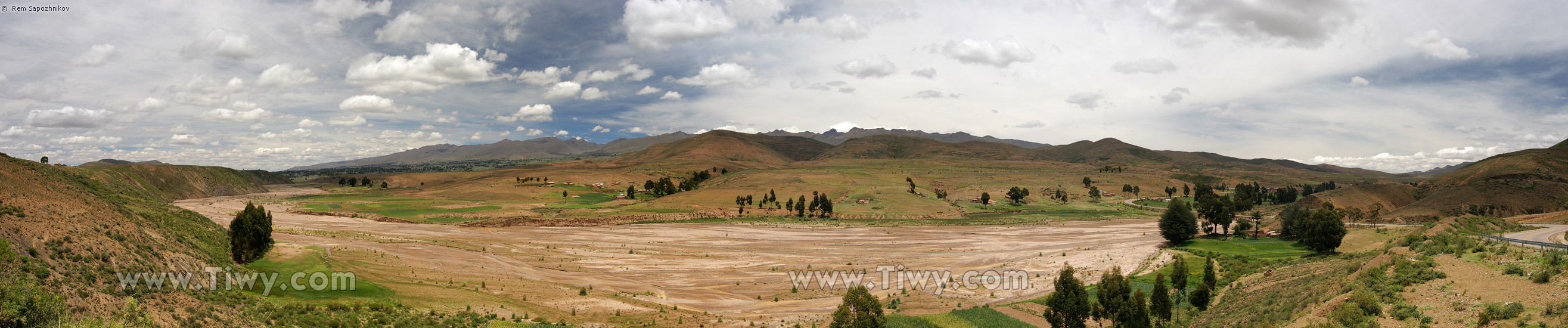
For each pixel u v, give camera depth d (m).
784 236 142.88
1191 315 57.78
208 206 185.75
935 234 148.75
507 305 59.00
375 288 59.66
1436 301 35.31
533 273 83.44
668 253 110.56
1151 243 122.44
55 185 56.81
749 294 73.94
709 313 62.28
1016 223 179.00
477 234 134.62
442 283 68.12
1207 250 102.19
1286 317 41.72
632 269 92.38
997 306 63.78
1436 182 199.00
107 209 56.56
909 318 55.66
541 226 165.38
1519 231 90.31
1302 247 104.00
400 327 47.53
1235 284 68.69
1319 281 51.62
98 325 33.22
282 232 105.62
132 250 48.84
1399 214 148.50
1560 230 90.25
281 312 47.66
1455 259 43.72
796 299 70.31
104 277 41.84
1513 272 37.12
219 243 70.31
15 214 43.31
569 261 97.88
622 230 153.88
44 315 32.25
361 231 128.50
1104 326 53.97
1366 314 36.03
